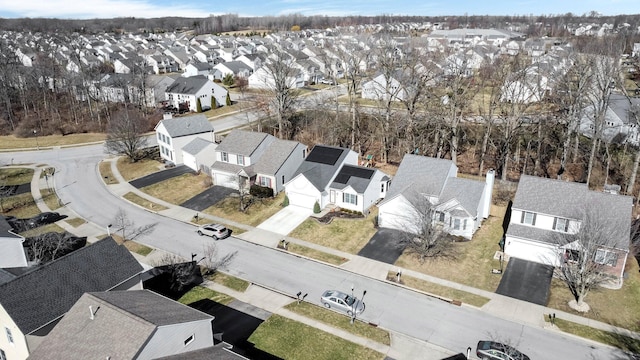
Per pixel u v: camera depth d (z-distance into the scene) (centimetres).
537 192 4072
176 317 2453
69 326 2456
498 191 5053
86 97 9900
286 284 3709
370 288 3631
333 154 5256
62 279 2950
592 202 3884
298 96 9506
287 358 2888
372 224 4616
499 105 6050
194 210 5103
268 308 3403
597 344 2953
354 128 6494
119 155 7062
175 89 9725
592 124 6022
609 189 4369
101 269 3148
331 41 16688
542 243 3828
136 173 6253
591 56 6462
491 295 3494
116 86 9625
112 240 3375
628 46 12825
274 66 7438
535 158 6122
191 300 3500
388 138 6188
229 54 15812
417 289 3597
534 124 6169
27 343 2616
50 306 2775
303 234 4500
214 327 3178
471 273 3781
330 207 4984
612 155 5938
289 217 4838
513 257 3981
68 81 9656
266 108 8044
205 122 6731
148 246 4356
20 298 2720
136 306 2558
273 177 5291
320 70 11919
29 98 9631
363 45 13525
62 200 5481
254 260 4078
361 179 4897
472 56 10738
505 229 4425
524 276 3709
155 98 9662
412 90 6094
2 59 10106
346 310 3331
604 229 3525
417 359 2877
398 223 4472
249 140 5706
